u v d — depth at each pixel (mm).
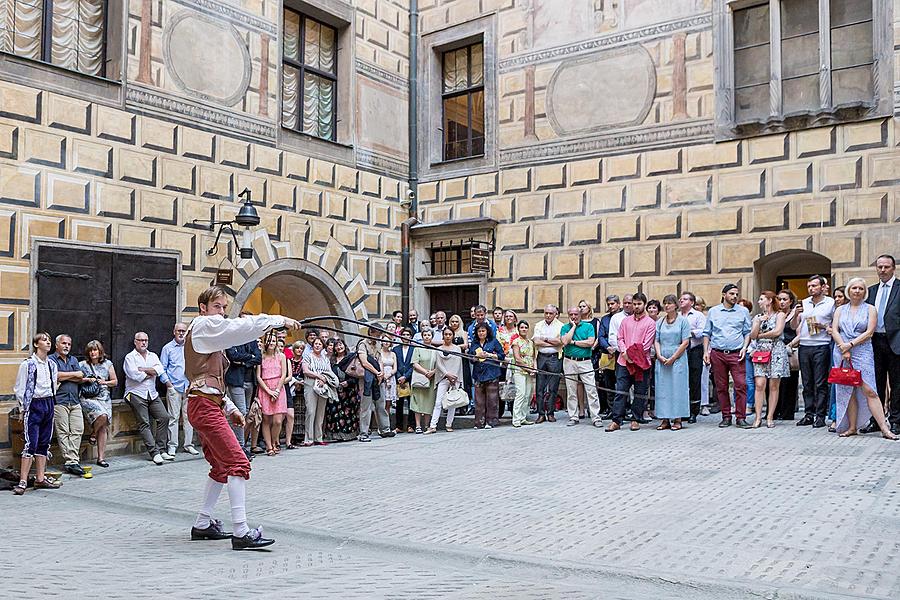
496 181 15945
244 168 13477
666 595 4777
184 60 12656
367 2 15914
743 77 13812
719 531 5949
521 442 11008
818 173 12875
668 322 11461
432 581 5051
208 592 4730
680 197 14047
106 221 11516
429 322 14008
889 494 6840
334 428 12398
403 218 16672
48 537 6598
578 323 12703
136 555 5832
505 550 5758
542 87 15531
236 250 13219
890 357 9938
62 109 11086
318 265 14664
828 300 10938
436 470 9102
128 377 11016
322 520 6930
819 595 4535
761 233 13305
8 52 10562
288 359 12141
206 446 6184
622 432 11539
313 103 15242
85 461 10961
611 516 6547
